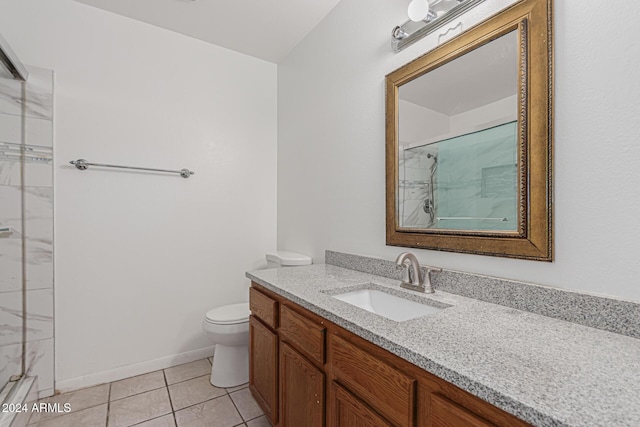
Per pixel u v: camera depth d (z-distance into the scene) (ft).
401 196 4.75
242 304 7.16
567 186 2.97
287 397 4.28
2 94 5.33
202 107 7.51
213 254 7.65
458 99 3.96
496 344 2.42
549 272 3.11
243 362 6.32
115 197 6.47
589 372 1.98
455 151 4.00
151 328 6.86
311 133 7.08
